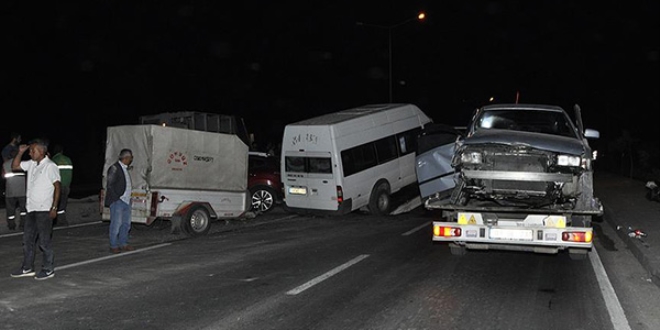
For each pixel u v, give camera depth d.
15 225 13.66
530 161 9.14
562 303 7.68
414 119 18.55
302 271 9.49
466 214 9.30
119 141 13.27
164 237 13.03
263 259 10.48
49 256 9.07
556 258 10.48
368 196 16.53
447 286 8.51
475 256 10.68
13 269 9.68
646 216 14.34
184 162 13.27
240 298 7.91
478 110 11.46
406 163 17.80
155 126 12.75
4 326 6.78
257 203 17.42
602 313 7.26
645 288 8.50
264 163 17.81
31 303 7.71
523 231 8.96
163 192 12.91
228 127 21.53
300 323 6.85
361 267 9.77
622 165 29.69
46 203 9.07
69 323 6.89
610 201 17.42
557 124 10.90
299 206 16.23
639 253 10.30
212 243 12.21
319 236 13.05
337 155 15.56
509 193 9.30
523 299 7.85
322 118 16.78
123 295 8.09
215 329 6.65
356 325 6.77
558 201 9.34
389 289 8.34
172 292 8.23
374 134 16.89
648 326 6.80
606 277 9.12
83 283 8.76
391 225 14.62
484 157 9.24
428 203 9.75
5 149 13.54
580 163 8.95
